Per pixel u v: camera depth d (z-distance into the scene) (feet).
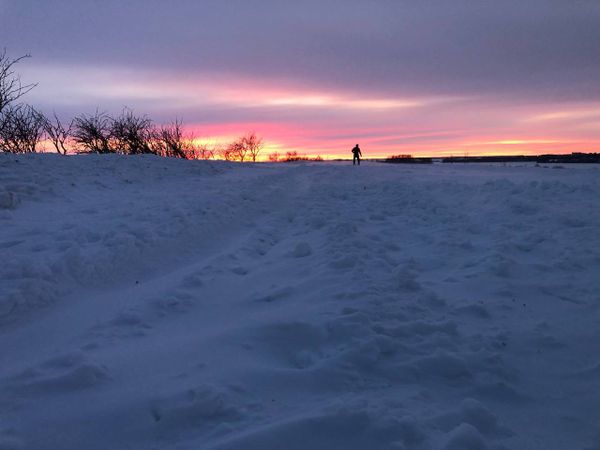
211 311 15.60
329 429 8.76
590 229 24.02
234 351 12.32
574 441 9.25
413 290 16.72
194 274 19.15
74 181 41.24
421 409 9.85
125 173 49.39
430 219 30.58
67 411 9.42
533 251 22.22
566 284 17.78
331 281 17.52
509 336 13.57
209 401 9.50
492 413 9.80
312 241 24.95
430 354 12.23
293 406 9.90
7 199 29.76
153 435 8.84
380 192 44.52
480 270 19.25
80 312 15.35
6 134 76.84
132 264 20.22
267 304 15.97
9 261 18.06
